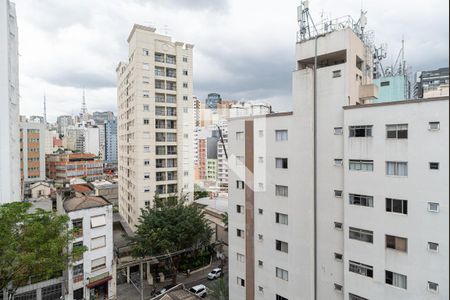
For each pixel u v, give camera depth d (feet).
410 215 52.08
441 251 49.39
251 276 75.31
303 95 65.67
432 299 50.14
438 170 49.60
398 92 95.50
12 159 85.71
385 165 54.75
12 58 89.25
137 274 115.96
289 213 68.03
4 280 53.11
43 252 54.13
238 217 78.07
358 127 57.72
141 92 137.90
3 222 51.19
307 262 65.67
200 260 120.78
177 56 147.02
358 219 57.62
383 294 54.70
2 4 73.61
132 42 144.46
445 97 48.88
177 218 104.78
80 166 295.69
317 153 64.49
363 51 67.77
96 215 96.02
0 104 73.72
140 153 137.80
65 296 88.02
